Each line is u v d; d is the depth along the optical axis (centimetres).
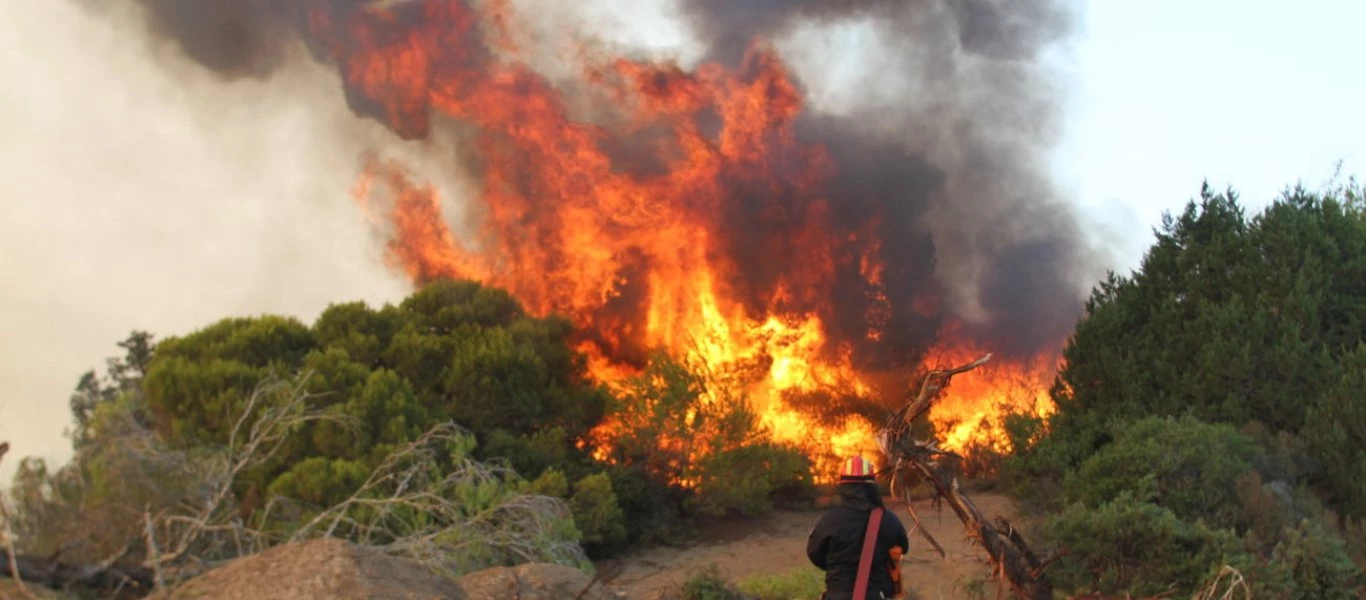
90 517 743
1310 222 1886
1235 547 1293
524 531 1152
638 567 2044
